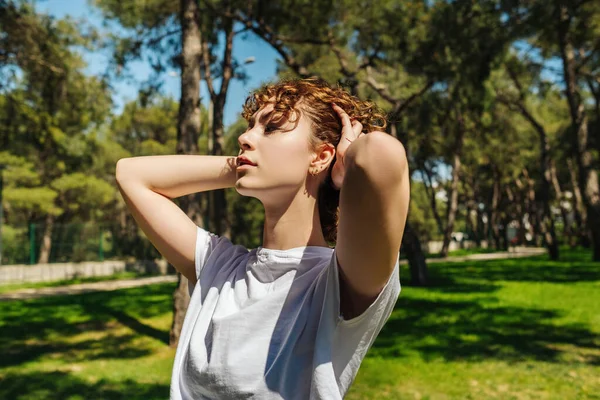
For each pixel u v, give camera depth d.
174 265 1.17
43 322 9.88
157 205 1.14
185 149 7.73
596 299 11.42
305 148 0.94
